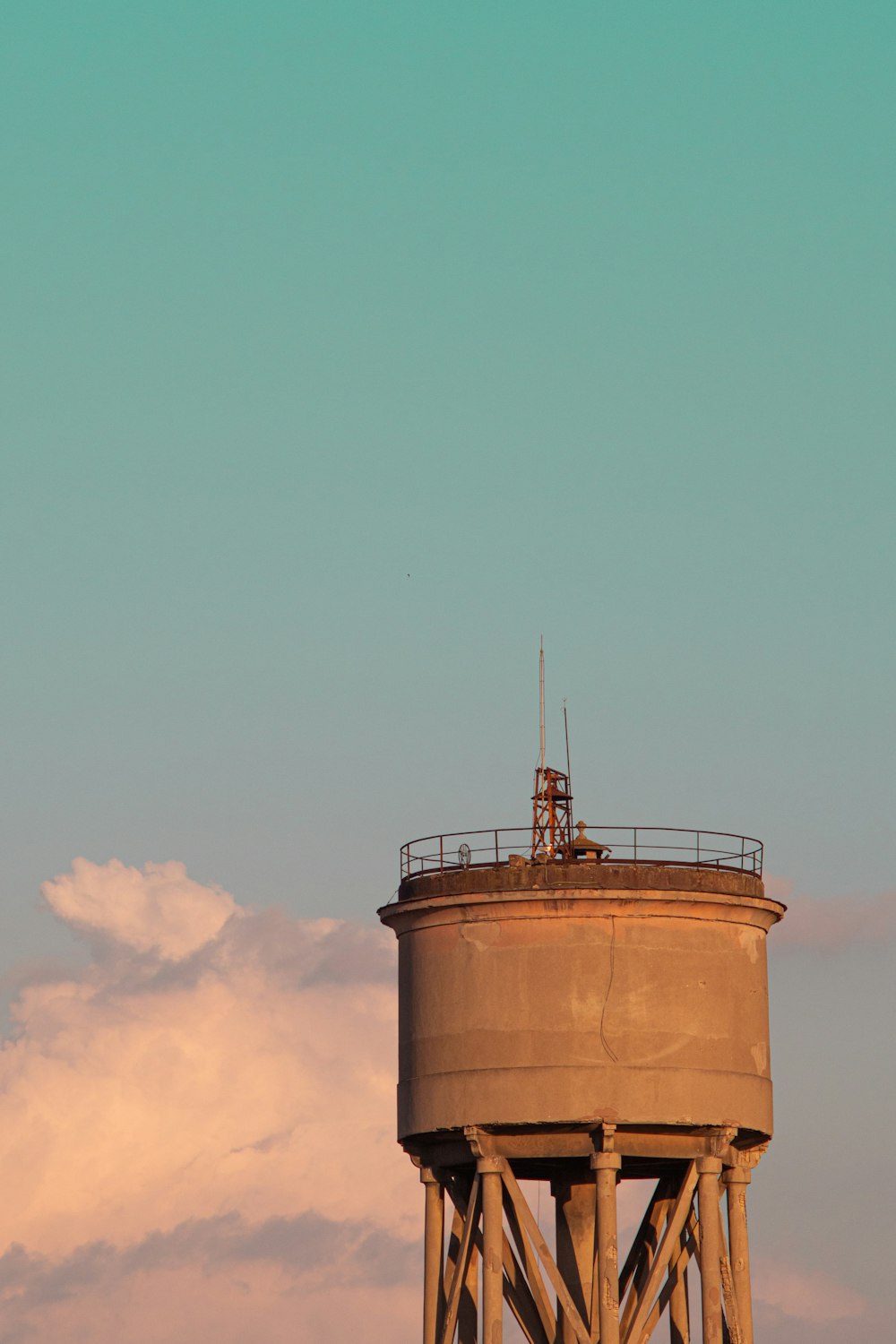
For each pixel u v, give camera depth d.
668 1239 153.00
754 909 156.75
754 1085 155.25
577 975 152.50
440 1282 157.50
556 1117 151.12
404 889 158.00
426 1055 155.25
